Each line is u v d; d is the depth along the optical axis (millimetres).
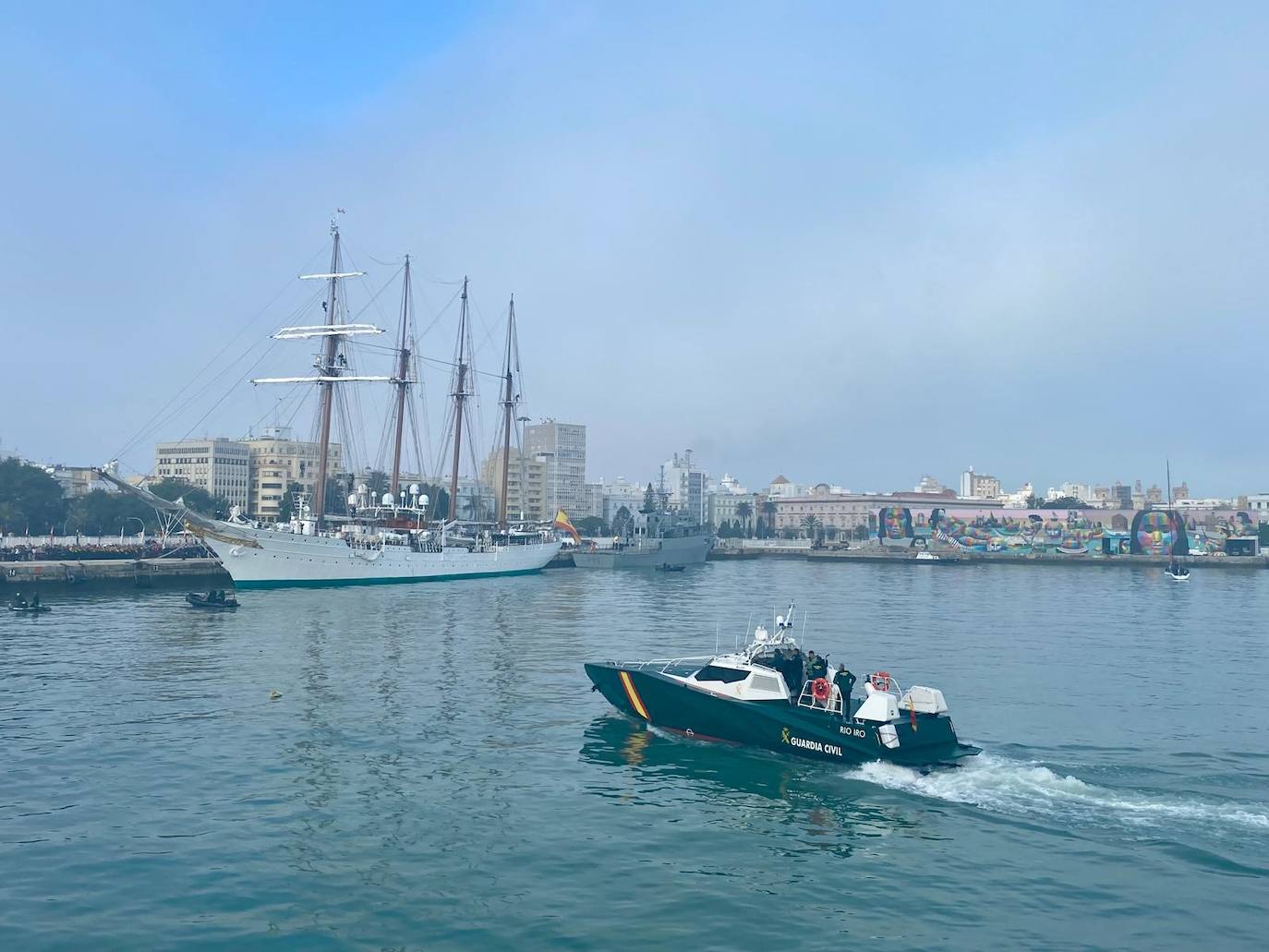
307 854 18797
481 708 32812
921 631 61719
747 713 27156
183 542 114500
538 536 146875
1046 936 15586
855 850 19469
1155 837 20250
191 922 15727
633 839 19953
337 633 54750
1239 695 37281
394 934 15414
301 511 108000
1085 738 29234
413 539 111500
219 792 22688
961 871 18375
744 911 16453
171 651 46031
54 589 83312
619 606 79062
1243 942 15406
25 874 17641
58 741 27453
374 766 25188
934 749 26484
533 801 22438
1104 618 73625
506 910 16406
